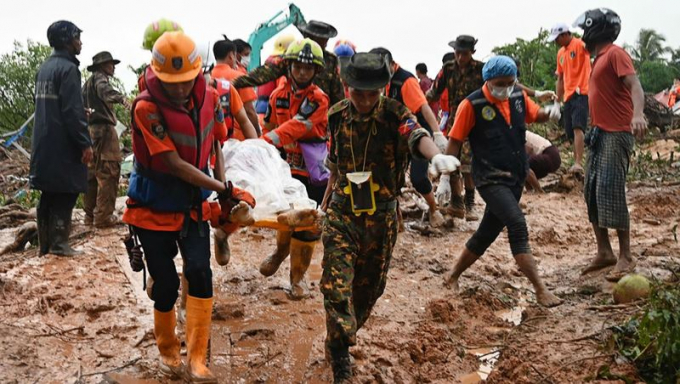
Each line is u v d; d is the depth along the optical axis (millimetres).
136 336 5195
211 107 4441
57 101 7004
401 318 5742
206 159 4480
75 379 4535
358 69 4215
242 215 4621
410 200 9688
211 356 4953
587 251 7977
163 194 4359
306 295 6102
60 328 5285
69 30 7152
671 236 8109
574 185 10734
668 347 4316
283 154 6465
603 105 6309
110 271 6598
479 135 5996
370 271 4602
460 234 8508
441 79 9070
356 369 4695
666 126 16922
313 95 6090
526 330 5453
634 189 10664
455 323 5758
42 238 7184
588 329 5211
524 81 20078
